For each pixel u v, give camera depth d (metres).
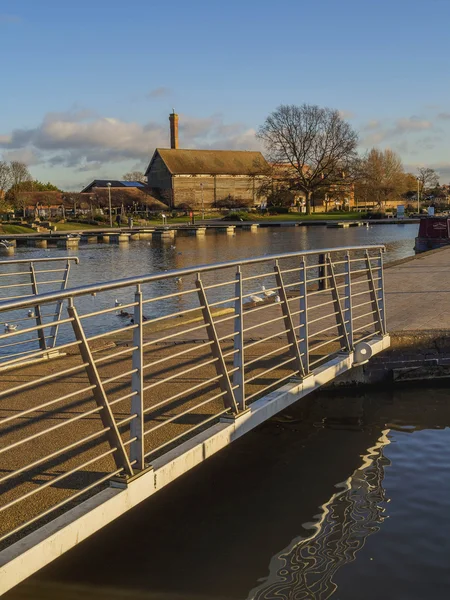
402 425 7.93
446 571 4.82
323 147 94.31
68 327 14.77
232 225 71.62
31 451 5.01
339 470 6.64
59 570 4.77
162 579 4.71
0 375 7.14
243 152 120.25
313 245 43.78
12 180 103.69
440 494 6.05
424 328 9.56
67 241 50.69
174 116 130.62
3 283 27.41
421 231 30.09
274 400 6.17
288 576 4.79
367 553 5.07
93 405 6.06
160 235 62.88
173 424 5.61
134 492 4.39
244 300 15.66
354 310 11.31
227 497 6.03
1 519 3.99
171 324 10.30
